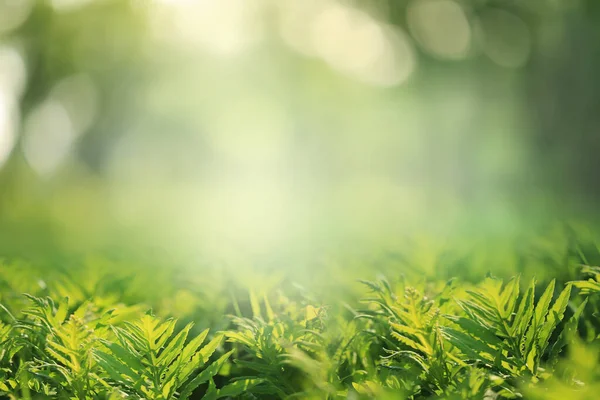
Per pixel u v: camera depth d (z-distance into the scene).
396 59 47.56
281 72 55.84
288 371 1.84
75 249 6.28
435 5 37.84
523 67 29.52
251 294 2.10
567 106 23.59
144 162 81.56
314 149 71.00
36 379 1.73
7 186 24.53
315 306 2.09
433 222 8.93
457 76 37.31
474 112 35.97
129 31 36.34
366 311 2.10
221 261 3.11
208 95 55.56
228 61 54.69
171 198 31.50
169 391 1.62
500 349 1.66
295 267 3.34
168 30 41.00
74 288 2.51
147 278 3.22
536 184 22.92
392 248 4.03
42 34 30.83
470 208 9.10
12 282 2.89
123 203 26.62
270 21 51.12
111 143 59.16
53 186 29.67
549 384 1.51
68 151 56.91
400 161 67.75
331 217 11.53
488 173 29.92
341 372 1.85
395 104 55.31
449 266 3.05
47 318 1.89
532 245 3.38
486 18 35.59
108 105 50.53
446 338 1.67
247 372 1.97
